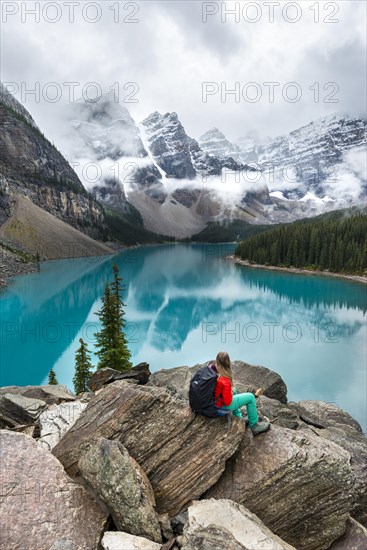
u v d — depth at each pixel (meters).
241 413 8.09
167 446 7.57
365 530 7.14
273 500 6.98
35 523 5.94
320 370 45.84
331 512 6.98
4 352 50.62
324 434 12.09
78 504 6.47
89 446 7.73
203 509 6.31
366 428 31.20
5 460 6.69
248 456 7.48
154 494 7.16
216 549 5.41
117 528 6.38
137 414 8.01
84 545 5.89
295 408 16.92
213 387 7.35
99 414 8.38
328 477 7.09
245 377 20.59
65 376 42.44
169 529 6.31
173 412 7.95
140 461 7.48
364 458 10.49
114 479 6.47
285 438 7.70
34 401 12.80
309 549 6.89
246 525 5.93
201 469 7.23
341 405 35.81
